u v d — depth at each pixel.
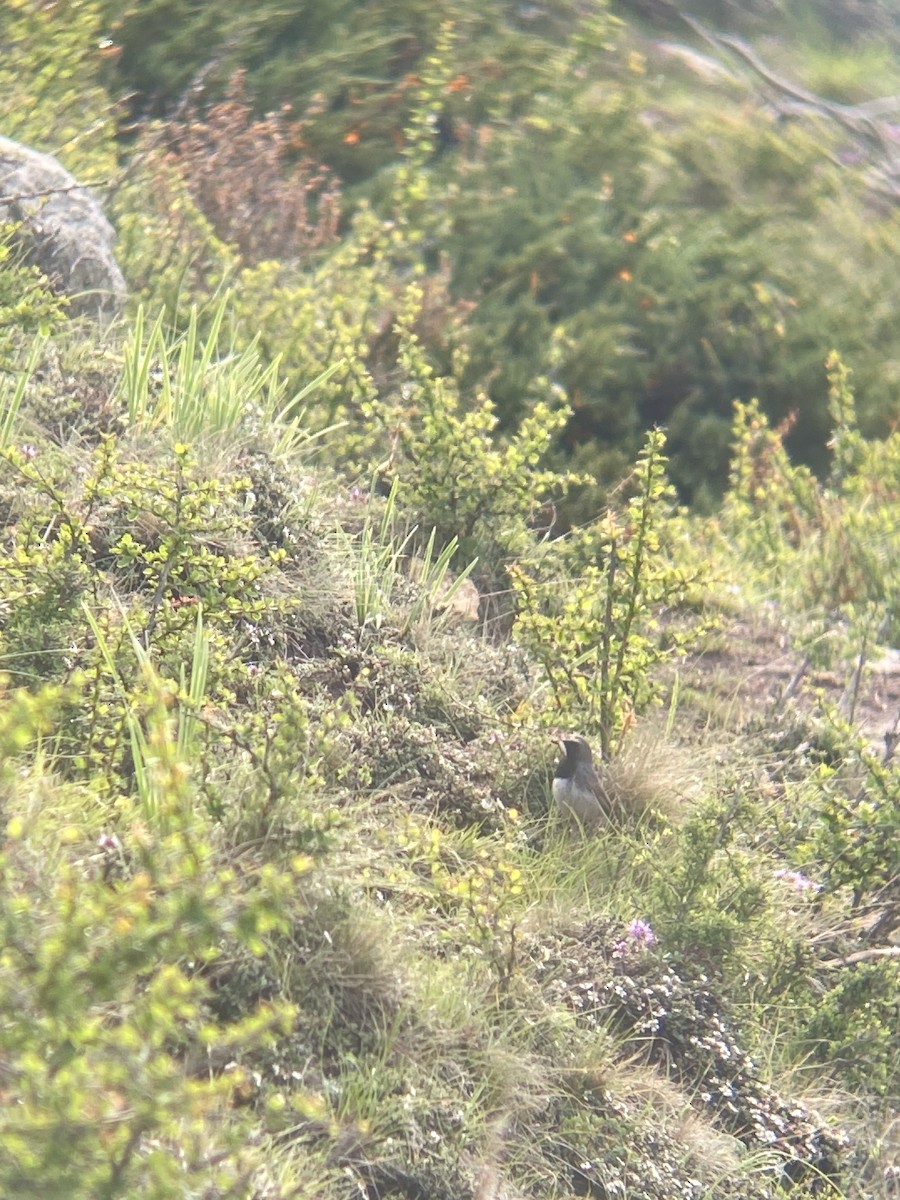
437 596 11.45
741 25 30.61
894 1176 8.16
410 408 13.23
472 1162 7.01
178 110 17.73
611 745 10.46
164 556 8.66
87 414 11.17
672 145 21.92
